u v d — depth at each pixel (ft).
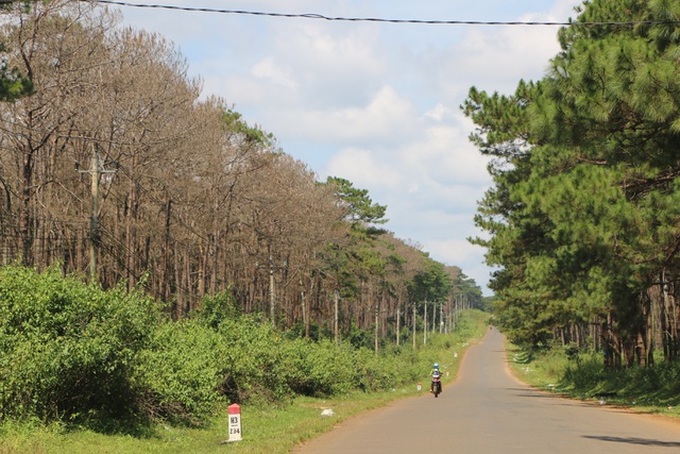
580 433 59.31
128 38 141.90
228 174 177.17
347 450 49.96
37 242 134.62
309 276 255.50
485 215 158.71
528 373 306.96
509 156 138.31
